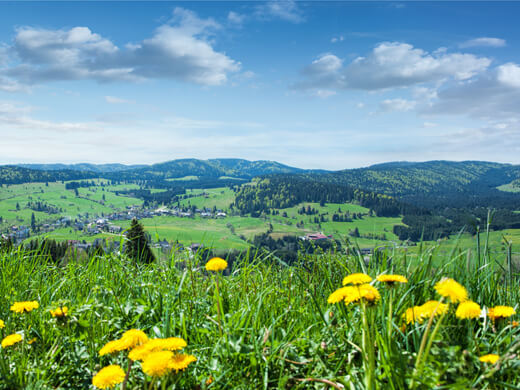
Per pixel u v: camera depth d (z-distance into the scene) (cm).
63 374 224
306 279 371
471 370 158
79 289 369
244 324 262
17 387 192
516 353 181
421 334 208
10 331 285
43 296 343
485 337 222
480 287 283
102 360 235
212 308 304
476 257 292
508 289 297
